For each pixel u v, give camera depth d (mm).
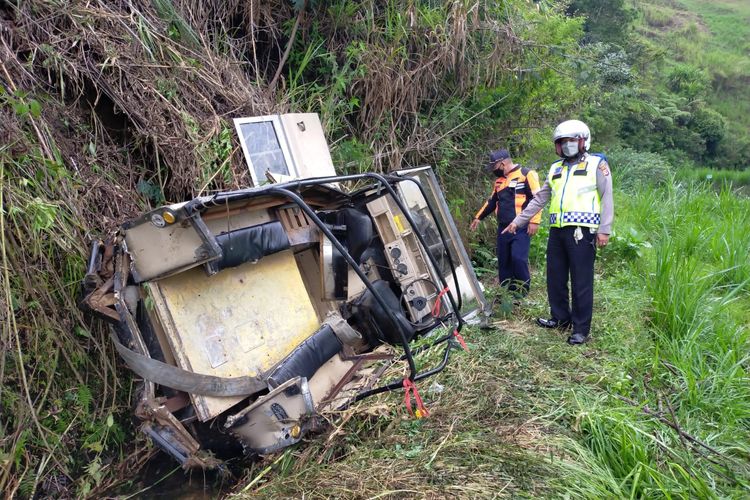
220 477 3059
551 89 8055
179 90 4168
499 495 2490
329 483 2639
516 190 5273
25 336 2977
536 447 2881
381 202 4180
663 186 12117
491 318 4844
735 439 3205
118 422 3256
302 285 3420
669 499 2541
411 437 2973
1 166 3037
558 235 4422
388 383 3404
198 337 2846
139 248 2744
